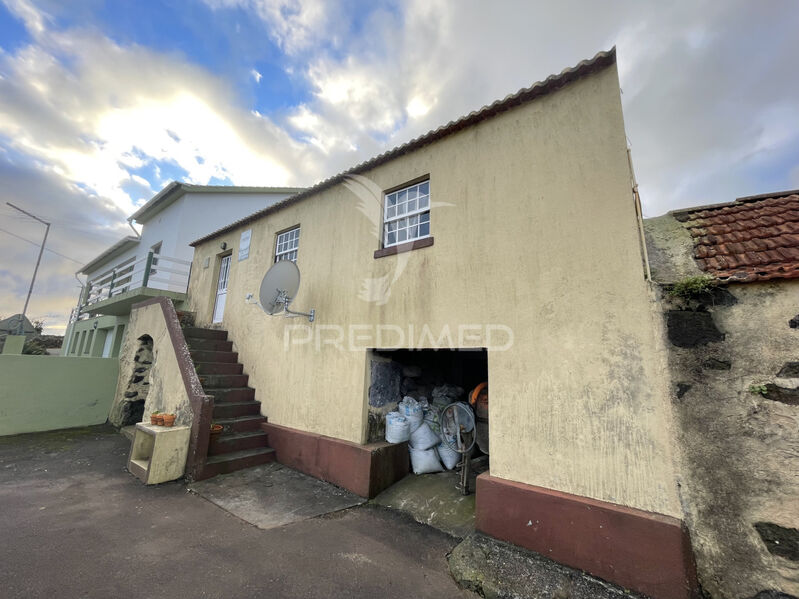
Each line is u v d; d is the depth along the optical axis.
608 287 3.53
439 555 3.64
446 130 5.09
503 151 4.55
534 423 3.78
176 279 12.80
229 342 8.37
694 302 3.16
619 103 3.77
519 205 4.28
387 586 3.13
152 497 4.79
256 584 3.07
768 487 2.69
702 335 3.08
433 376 7.14
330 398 5.88
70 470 5.66
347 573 3.29
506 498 3.73
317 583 3.12
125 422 8.32
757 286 2.96
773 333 2.85
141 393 8.63
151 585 2.98
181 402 6.17
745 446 2.80
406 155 5.68
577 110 4.04
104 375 9.05
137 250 16.67
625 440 3.25
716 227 3.89
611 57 3.85
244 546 3.67
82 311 13.39
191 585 3.01
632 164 3.70
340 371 5.83
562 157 4.05
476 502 3.93
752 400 2.83
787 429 2.69
